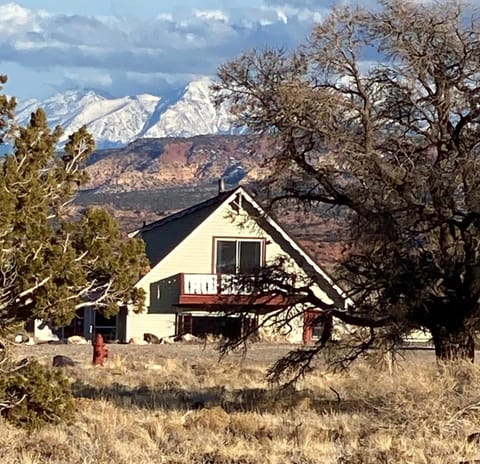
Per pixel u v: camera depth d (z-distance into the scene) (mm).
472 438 18609
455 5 29859
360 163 29359
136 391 31109
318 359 31984
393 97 30406
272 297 30656
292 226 48469
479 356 34750
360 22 30000
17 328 20172
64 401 20484
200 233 61938
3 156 20688
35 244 19844
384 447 17766
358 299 29359
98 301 21281
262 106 29812
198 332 61906
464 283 29062
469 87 30094
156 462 16562
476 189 29078
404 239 29062
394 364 30203
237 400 27984
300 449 18031
